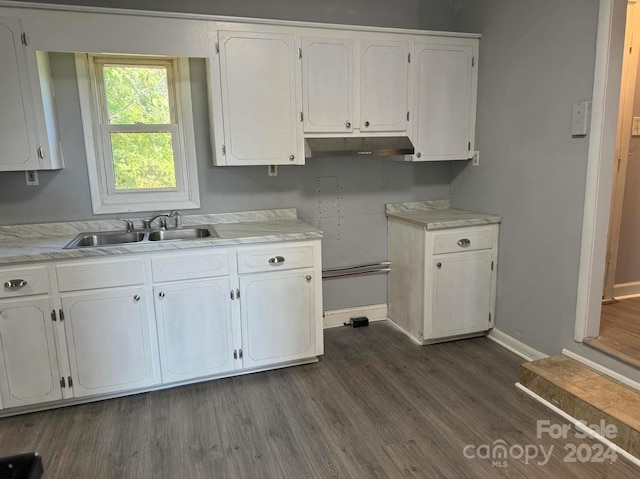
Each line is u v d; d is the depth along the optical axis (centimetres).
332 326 352
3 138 238
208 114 293
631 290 348
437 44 307
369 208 348
